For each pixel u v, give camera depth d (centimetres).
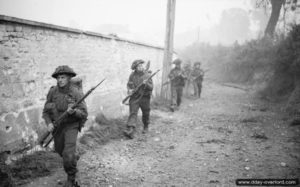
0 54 364
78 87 355
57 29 476
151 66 991
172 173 398
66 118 326
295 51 891
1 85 366
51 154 427
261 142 541
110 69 671
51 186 342
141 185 358
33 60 426
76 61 537
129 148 501
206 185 361
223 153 481
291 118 696
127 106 770
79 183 353
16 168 363
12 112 383
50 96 335
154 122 709
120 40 714
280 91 958
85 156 447
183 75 884
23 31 404
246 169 411
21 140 395
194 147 515
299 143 528
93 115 593
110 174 386
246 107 920
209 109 910
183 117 783
